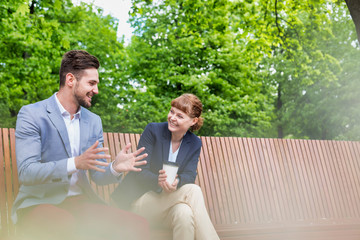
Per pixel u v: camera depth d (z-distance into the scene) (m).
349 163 4.82
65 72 2.54
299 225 3.67
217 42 16.44
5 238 2.51
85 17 12.66
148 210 2.92
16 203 2.40
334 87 19.05
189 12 8.52
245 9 8.54
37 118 2.45
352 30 18.12
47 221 2.16
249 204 4.13
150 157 3.12
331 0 8.16
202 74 15.91
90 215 2.45
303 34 8.98
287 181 4.43
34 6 10.11
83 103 2.55
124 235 2.31
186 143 3.19
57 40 10.33
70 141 2.57
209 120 16.39
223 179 4.08
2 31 9.68
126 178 3.07
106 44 15.24
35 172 2.22
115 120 16.58
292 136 21.42
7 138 3.13
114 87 16.81
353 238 3.78
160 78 15.91
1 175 3.02
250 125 18.56
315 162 4.63
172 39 16.12
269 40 9.01
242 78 17.98
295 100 21.16
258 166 4.31
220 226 3.70
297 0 8.28
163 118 15.52
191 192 2.80
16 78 12.23
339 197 4.61
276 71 21.05
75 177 2.56
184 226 2.59
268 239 3.42
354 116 18.67
